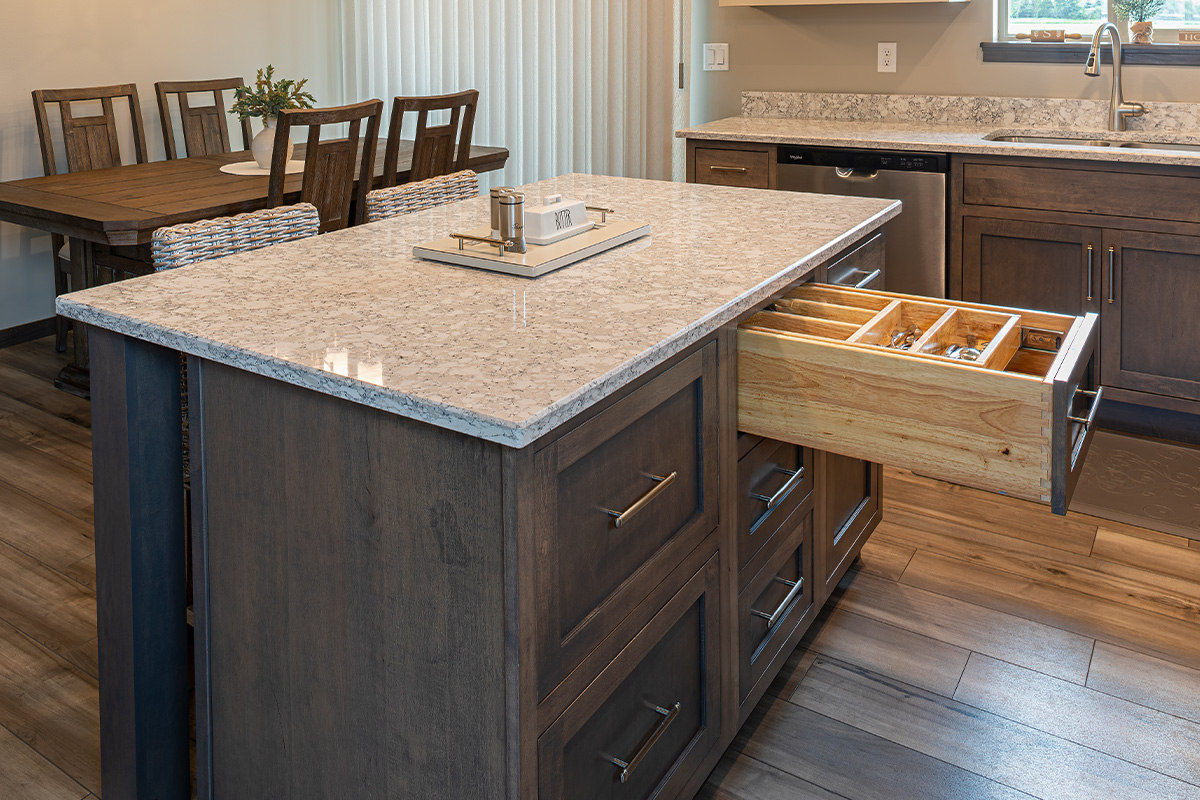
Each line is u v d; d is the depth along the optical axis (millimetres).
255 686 1598
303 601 1492
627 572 1490
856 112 4285
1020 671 2223
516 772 1305
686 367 1566
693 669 1747
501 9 5051
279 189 3453
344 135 5723
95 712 2121
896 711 2105
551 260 1812
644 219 2256
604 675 1454
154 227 3199
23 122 4461
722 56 4562
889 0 3883
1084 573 2605
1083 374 1699
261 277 1798
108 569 1722
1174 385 3309
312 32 5598
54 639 2365
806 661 2270
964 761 1960
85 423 3639
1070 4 3938
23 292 4531
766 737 2035
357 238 2098
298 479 1446
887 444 1626
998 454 1532
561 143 4969
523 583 1249
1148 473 3168
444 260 1890
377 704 1436
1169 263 3223
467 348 1411
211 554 1607
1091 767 1938
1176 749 1981
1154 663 2244
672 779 1701
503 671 1280
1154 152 3148
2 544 2783
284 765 1593
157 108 4961
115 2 4699
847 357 1626
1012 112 3949
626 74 4676
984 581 2580
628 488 1462
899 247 3697
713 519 1727
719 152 3992
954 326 1879
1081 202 3324
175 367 1672
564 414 1224
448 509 1280
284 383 1422
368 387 1272
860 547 2529
